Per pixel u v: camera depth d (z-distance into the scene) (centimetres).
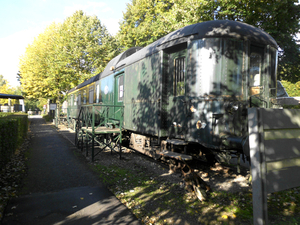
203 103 418
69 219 296
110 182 443
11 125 625
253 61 445
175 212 314
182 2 1045
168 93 512
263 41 439
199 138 421
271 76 455
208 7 997
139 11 2125
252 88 439
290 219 290
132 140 699
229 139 388
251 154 218
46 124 2173
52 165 579
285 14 934
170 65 507
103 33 2100
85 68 2075
